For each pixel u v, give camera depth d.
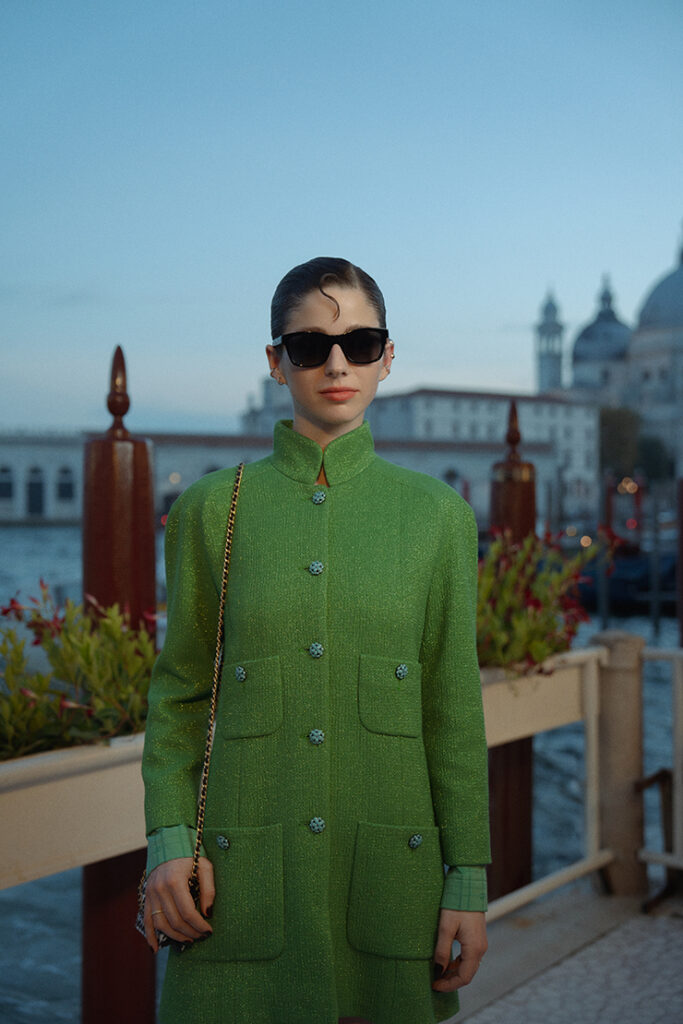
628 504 71.19
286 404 124.81
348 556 1.27
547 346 172.75
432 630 1.31
